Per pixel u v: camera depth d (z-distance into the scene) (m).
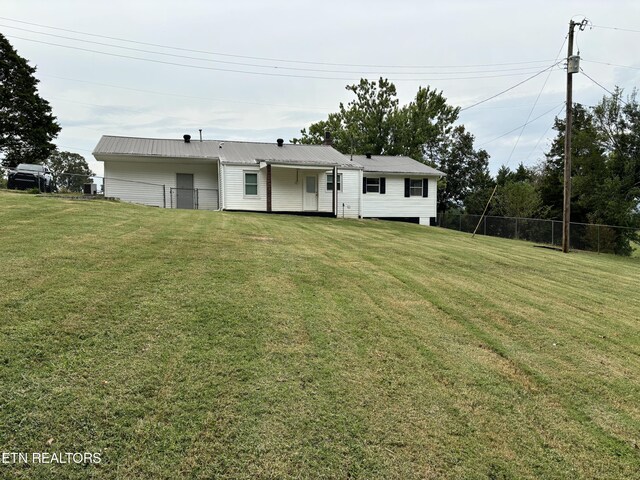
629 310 5.93
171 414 2.55
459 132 34.84
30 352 2.94
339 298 4.96
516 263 9.19
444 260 8.44
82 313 3.62
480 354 3.84
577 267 9.90
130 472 2.12
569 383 3.46
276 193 18.73
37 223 7.33
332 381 3.11
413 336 4.08
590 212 21.02
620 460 2.59
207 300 4.31
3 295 3.76
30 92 29.28
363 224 16.22
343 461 2.35
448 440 2.61
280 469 2.25
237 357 3.27
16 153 28.69
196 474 2.16
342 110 34.53
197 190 18.20
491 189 28.36
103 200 13.14
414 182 22.55
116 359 3.02
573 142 20.75
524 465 2.47
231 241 7.73
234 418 2.58
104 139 18.28
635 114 20.00
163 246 6.59
